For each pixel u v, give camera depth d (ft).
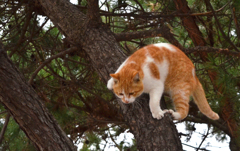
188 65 21.24
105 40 21.97
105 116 30.17
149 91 19.29
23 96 15.46
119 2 31.48
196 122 33.30
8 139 25.18
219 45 29.32
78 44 23.06
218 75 22.79
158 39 35.99
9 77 15.23
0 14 27.43
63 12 24.75
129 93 18.30
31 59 29.66
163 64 19.95
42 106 16.19
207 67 23.35
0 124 26.17
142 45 30.53
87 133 30.73
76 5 29.27
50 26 31.91
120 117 30.07
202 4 28.14
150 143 15.96
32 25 29.68
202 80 27.89
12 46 26.81
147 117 17.16
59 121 28.50
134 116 17.48
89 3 21.66
